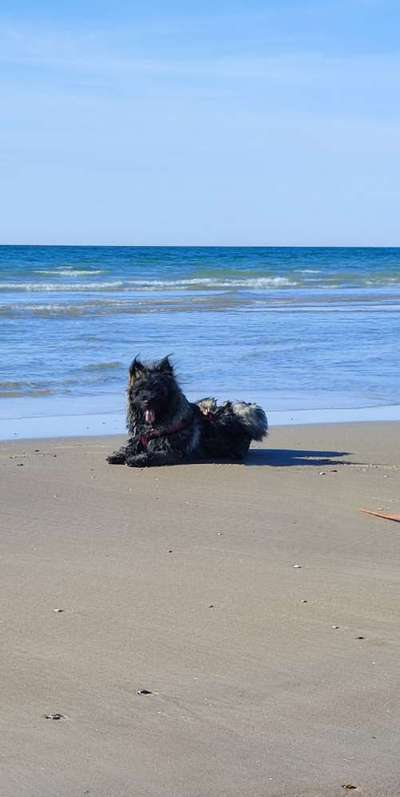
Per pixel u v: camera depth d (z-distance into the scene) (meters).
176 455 12.06
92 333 24.36
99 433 13.84
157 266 69.25
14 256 81.50
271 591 7.23
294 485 10.91
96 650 6.04
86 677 5.64
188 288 47.53
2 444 12.95
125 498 10.18
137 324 26.72
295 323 28.44
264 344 23.64
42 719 5.11
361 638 6.34
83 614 6.65
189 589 7.23
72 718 5.12
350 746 4.90
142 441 12.04
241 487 10.78
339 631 6.45
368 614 6.79
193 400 16.50
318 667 5.86
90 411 15.47
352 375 19.69
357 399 17.27
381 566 7.94
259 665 5.86
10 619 6.53
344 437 14.09
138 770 4.64
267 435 13.53
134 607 6.82
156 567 7.77
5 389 17.03
